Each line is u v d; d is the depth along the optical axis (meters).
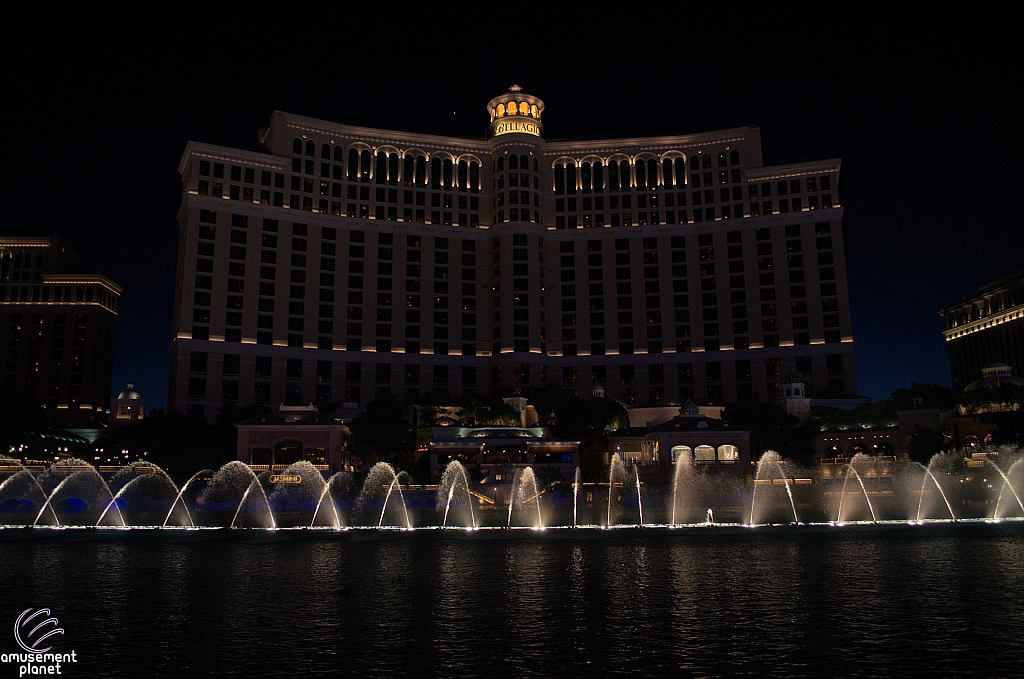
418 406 122.00
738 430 94.12
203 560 40.50
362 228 157.50
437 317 158.62
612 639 22.05
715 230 161.75
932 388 111.94
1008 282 178.25
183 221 149.50
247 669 19.25
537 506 78.12
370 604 27.58
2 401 108.19
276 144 154.50
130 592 30.33
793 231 157.50
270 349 144.62
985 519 65.19
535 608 26.70
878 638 21.88
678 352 157.12
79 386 189.75
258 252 147.62
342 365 150.00
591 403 115.81
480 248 164.25
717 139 166.25
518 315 156.38
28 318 193.00
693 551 43.38
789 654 20.27
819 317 152.25
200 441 98.31
